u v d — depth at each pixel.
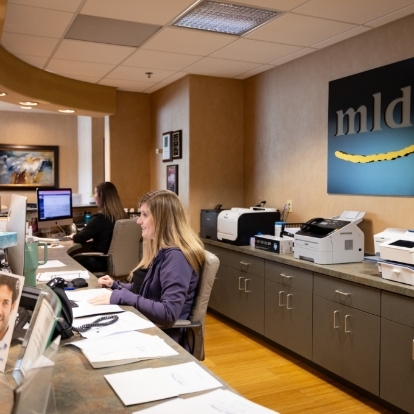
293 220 4.04
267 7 2.81
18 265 1.57
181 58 3.97
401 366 2.36
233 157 4.71
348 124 3.40
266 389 2.77
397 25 3.01
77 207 4.93
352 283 2.66
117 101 5.34
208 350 3.42
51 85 4.54
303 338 3.07
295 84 3.98
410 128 2.93
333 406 2.56
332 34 3.31
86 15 2.96
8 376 1.06
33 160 7.61
